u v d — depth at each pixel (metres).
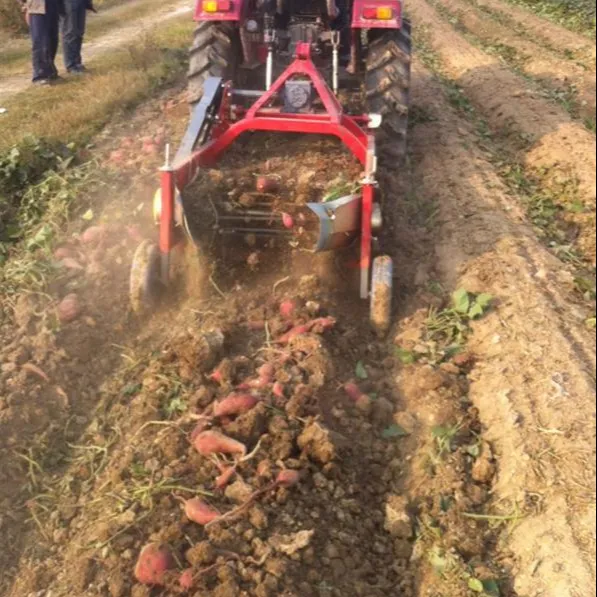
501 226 3.43
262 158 3.41
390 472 2.26
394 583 1.96
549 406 2.36
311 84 3.21
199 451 2.18
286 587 1.84
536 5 9.52
